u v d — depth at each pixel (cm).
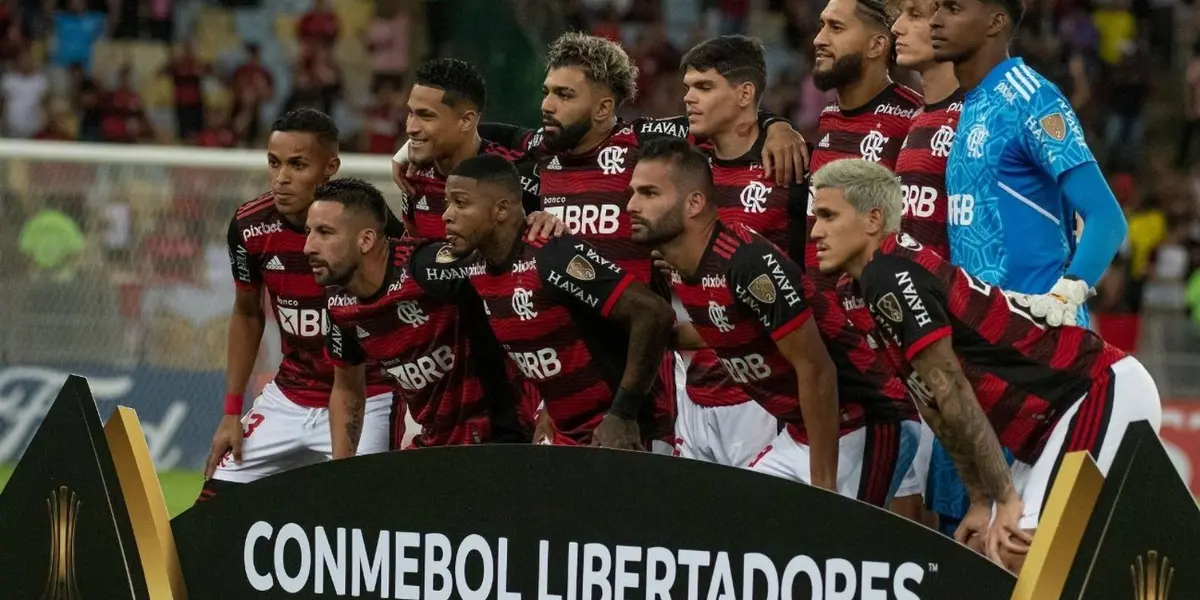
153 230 4159
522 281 1886
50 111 6003
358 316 2053
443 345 2036
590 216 2089
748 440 2178
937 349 1600
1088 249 1723
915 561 1480
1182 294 5553
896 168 1975
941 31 1817
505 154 2236
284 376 2428
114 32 6581
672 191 1812
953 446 1642
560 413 1969
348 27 6488
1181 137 6612
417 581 1658
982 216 1822
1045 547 1434
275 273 2311
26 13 6519
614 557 1584
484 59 4844
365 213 2009
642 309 1827
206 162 4150
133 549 1745
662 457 1564
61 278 4144
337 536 1688
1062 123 1762
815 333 1800
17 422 4131
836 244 1673
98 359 4153
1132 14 6888
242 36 6806
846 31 2041
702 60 2055
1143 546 1427
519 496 1617
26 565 1789
